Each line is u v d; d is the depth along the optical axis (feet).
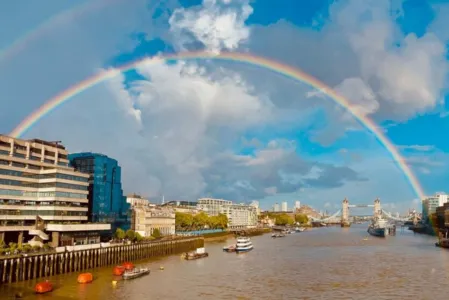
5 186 608.60
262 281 515.09
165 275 551.59
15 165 629.51
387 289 472.44
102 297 417.28
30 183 642.22
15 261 459.73
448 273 579.89
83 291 440.45
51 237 635.25
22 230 617.62
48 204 645.10
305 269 616.80
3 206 599.98
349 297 433.89
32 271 484.33
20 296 402.72
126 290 450.71
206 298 423.64
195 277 538.88
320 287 481.05
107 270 571.28
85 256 569.23
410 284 500.74
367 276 555.69
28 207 638.94
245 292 451.94
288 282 509.35
